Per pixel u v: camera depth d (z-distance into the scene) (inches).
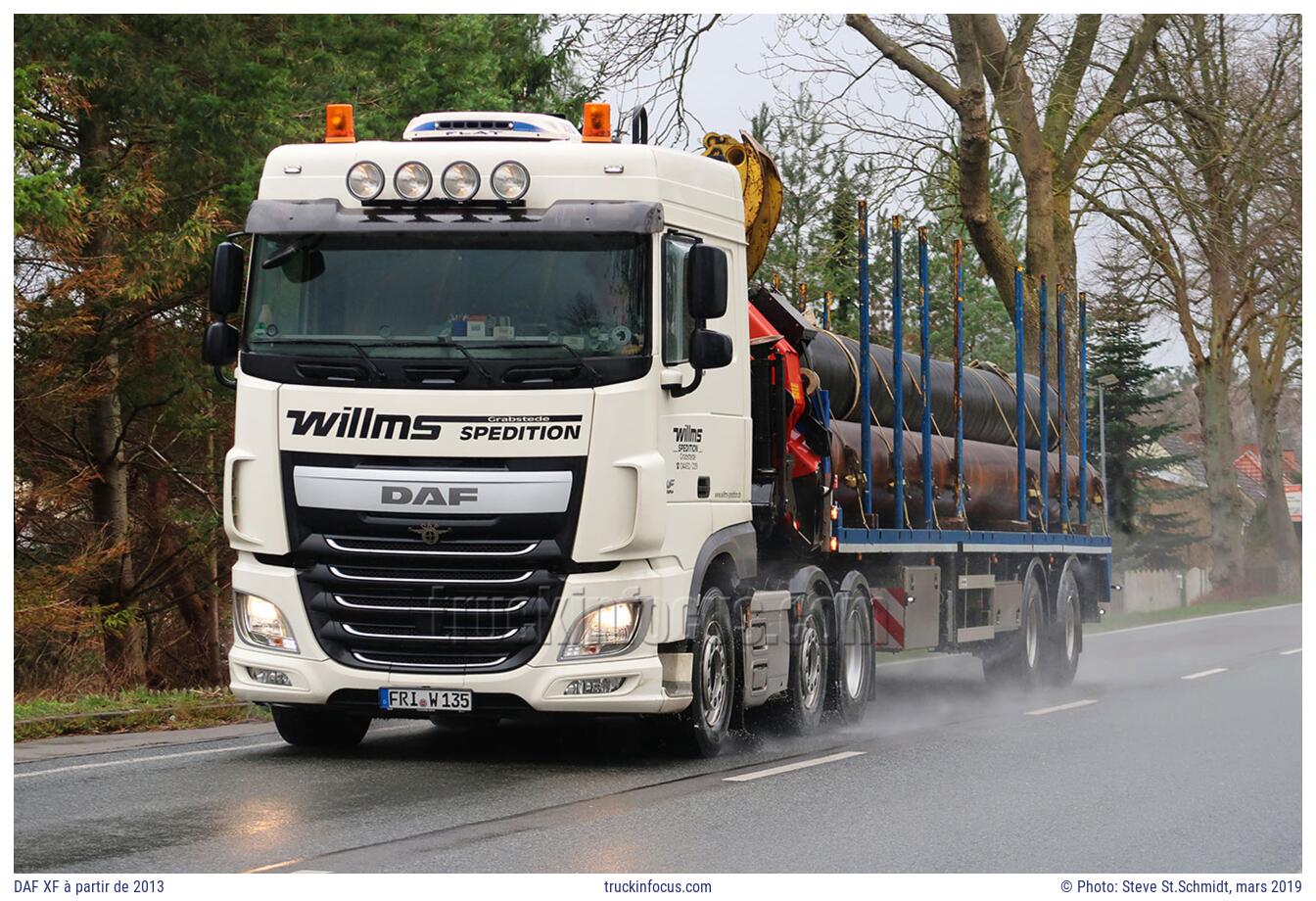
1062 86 2185.0
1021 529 1283.2
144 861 506.0
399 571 709.3
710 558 761.6
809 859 530.3
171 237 1432.1
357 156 738.2
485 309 709.3
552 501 700.7
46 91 1386.6
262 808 605.0
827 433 932.0
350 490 707.4
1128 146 2303.2
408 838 546.9
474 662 708.7
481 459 702.5
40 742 823.1
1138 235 2736.2
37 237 1365.7
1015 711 1071.6
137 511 1777.8
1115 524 4030.5
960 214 2194.9
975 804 652.7
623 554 705.6
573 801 633.6
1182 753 830.5
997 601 1205.7
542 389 702.5
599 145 736.3
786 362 904.3
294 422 713.6
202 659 1991.9
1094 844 573.0
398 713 722.8
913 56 2070.6
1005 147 2174.0
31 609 1391.5
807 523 919.7
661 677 717.9
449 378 705.0
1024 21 2107.5
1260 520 4503.0
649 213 717.3
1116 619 2647.6
